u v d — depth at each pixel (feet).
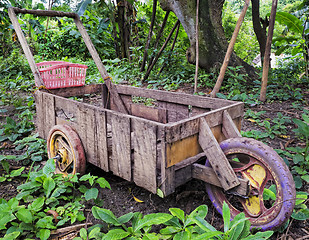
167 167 6.10
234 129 6.92
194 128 6.49
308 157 8.48
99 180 7.07
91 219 6.97
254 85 18.74
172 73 21.80
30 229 6.19
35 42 34.53
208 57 19.38
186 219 5.82
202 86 19.12
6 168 8.88
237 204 7.33
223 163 6.20
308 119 8.46
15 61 26.63
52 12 11.34
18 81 22.39
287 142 10.84
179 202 7.61
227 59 14.42
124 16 29.07
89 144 8.05
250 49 44.29
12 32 30.01
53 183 7.31
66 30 35.24
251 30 50.70
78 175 8.27
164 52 22.66
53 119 9.57
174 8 19.71
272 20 14.82
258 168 6.10
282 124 12.80
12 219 6.04
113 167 7.46
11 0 26.71
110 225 6.56
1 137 11.22
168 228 5.78
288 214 5.57
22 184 8.06
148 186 6.51
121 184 8.52
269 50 15.20
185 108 9.23
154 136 6.09
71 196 7.58
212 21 19.19
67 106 8.70
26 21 32.35
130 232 5.61
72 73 11.59
